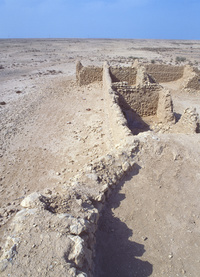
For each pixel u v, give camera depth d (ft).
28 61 142.72
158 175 22.56
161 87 47.34
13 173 31.91
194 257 16.75
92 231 14.62
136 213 18.97
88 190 17.89
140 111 49.44
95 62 139.64
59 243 12.09
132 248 16.63
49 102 61.41
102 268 15.29
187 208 20.31
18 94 67.97
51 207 15.07
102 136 41.11
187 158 24.64
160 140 25.77
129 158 22.82
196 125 34.60
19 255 11.48
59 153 37.11
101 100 61.52
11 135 42.73
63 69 113.39
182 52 231.71
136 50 247.50
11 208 24.47
